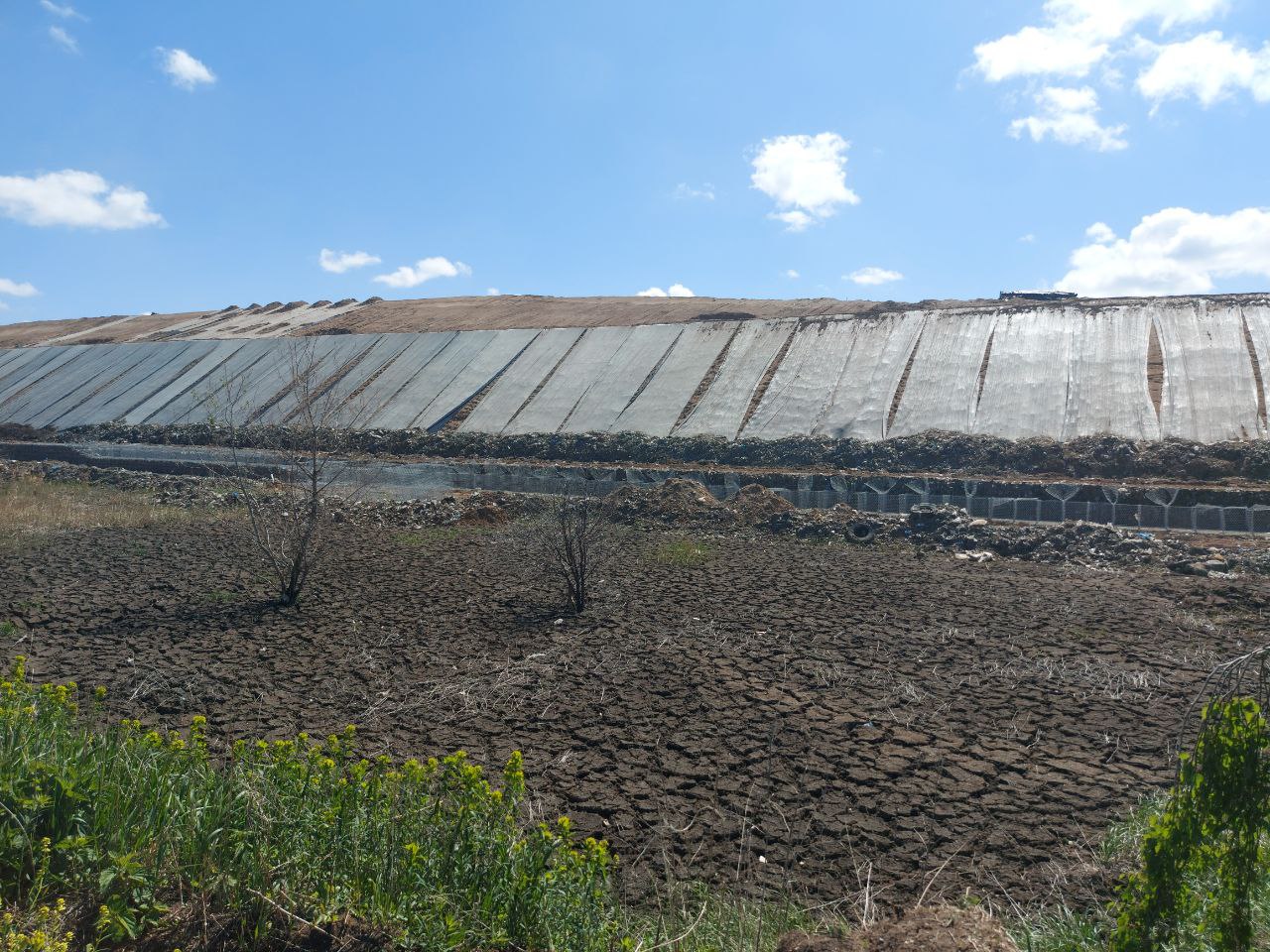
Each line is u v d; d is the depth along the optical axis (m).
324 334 43.50
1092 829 5.87
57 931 3.82
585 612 11.67
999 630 10.55
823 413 26.83
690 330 34.53
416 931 3.98
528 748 7.35
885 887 5.25
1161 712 7.90
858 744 7.32
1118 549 14.95
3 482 26.25
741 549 16.34
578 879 4.43
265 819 4.39
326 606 12.12
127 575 14.12
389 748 7.35
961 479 20.86
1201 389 23.50
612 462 26.55
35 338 57.78
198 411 35.91
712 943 4.51
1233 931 3.60
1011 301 34.03
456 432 30.09
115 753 5.11
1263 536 16.44
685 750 7.26
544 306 46.31
